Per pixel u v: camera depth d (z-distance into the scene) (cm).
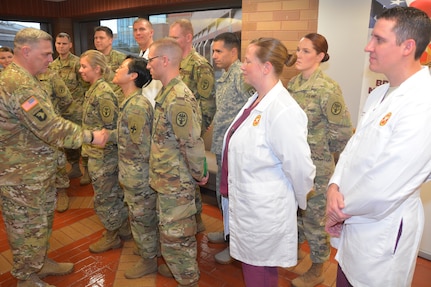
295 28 313
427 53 216
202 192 381
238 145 150
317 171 204
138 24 310
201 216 321
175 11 440
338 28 279
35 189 190
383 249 117
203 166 182
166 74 180
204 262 248
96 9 539
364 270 120
